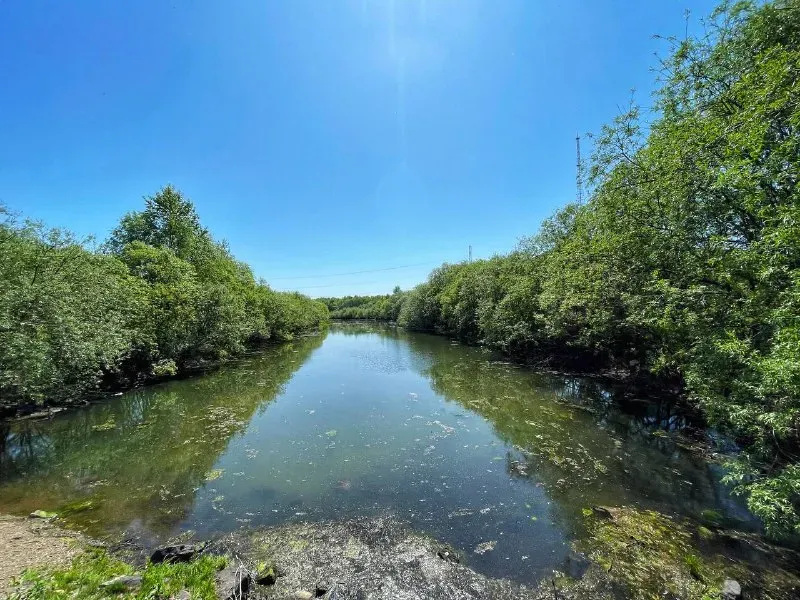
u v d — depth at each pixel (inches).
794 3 330.3
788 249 242.4
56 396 644.1
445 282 2308.1
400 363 1152.2
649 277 436.5
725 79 378.6
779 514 238.2
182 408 664.4
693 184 348.2
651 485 358.0
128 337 759.1
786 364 202.4
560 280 770.8
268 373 1002.1
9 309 483.5
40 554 251.3
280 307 1968.5
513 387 776.9
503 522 299.3
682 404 560.1
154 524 300.4
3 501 343.6
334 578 232.5
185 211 1825.8
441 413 611.5
